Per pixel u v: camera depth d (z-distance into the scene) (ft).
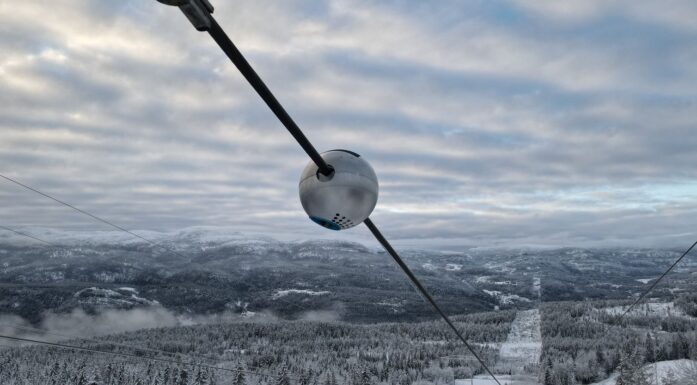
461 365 620.49
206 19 7.98
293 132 12.19
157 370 449.48
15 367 505.25
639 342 445.37
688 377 238.68
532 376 552.41
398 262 19.40
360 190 14.37
